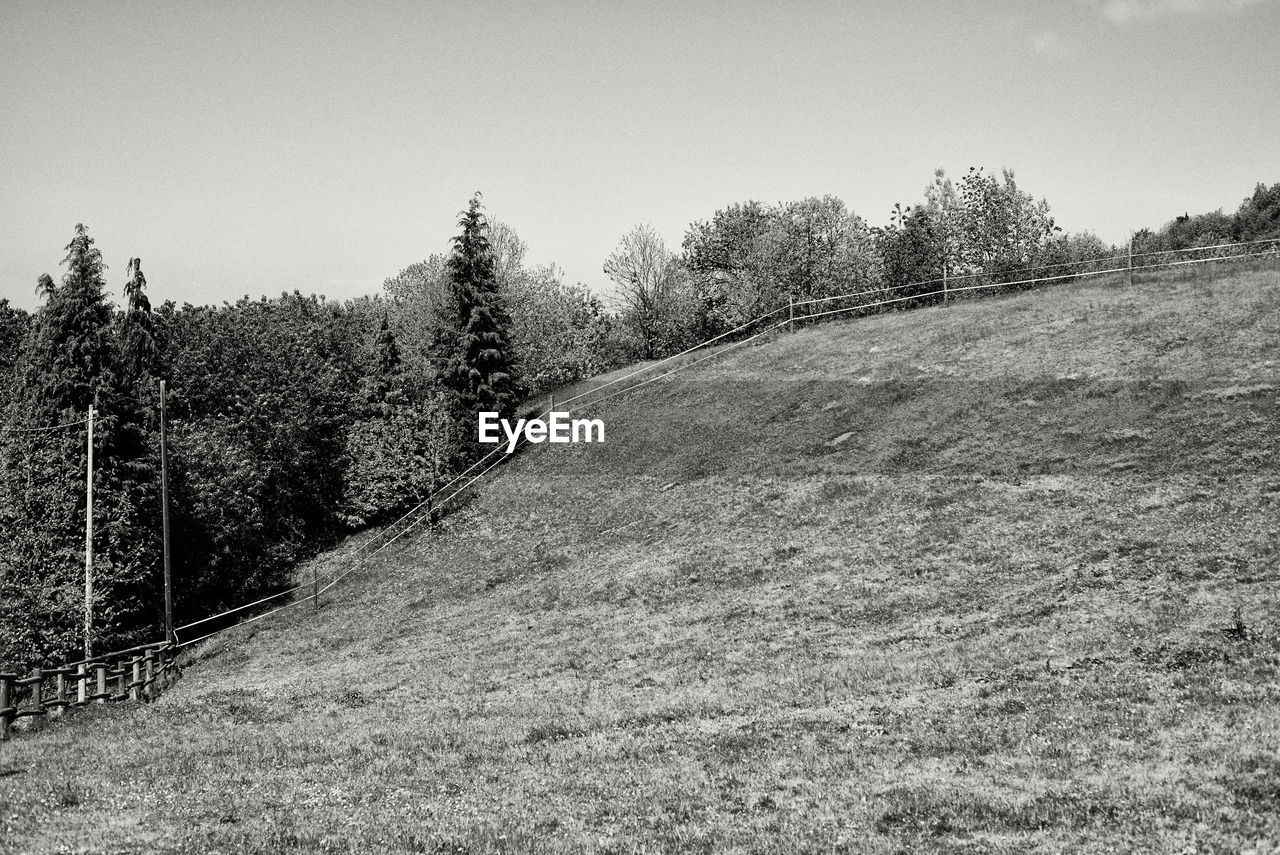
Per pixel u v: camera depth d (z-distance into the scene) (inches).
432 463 2556.6
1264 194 4165.8
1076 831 549.6
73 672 1311.5
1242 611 992.9
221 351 2760.8
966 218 3184.1
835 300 3078.2
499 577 1951.3
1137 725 735.7
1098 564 1263.5
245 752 936.3
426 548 2234.3
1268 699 748.6
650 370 2886.3
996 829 565.6
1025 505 1539.1
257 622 2015.3
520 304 3538.4
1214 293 2135.8
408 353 3292.3
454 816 667.4
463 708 1150.3
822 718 889.5
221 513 2187.5
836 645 1210.6
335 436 2851.9
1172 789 598.2
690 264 4424.2
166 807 713.0
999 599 1242.0
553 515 2188.7
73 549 1828.2
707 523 1884.8
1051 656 984.9
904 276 3034.0
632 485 2192.4
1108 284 2463.1
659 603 1590.8
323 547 2610.7
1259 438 1503.4
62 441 1916.8
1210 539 1241.4
